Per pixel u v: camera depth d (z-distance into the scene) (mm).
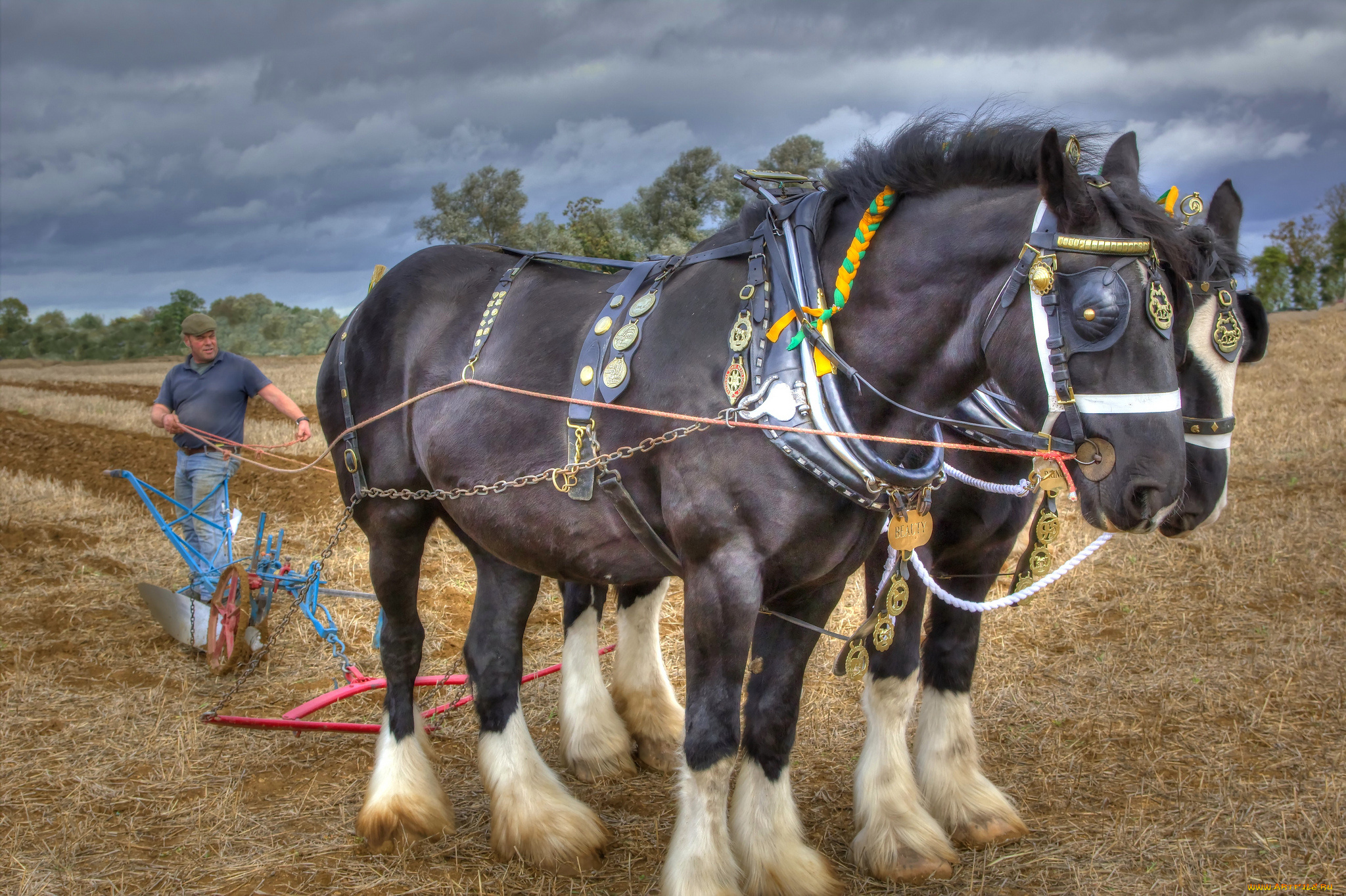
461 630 5453
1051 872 2990
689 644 2590
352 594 5227
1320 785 3363
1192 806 3293
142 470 10820
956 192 2410
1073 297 2092
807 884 2822
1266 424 10352
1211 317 2662
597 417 2715
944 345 2402
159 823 3320
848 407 2449
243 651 4559
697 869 2564
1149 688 4246
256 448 5391
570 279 3232
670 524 2574
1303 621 4859
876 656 3158
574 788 3750
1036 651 4766
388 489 3404
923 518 2564
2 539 7164
